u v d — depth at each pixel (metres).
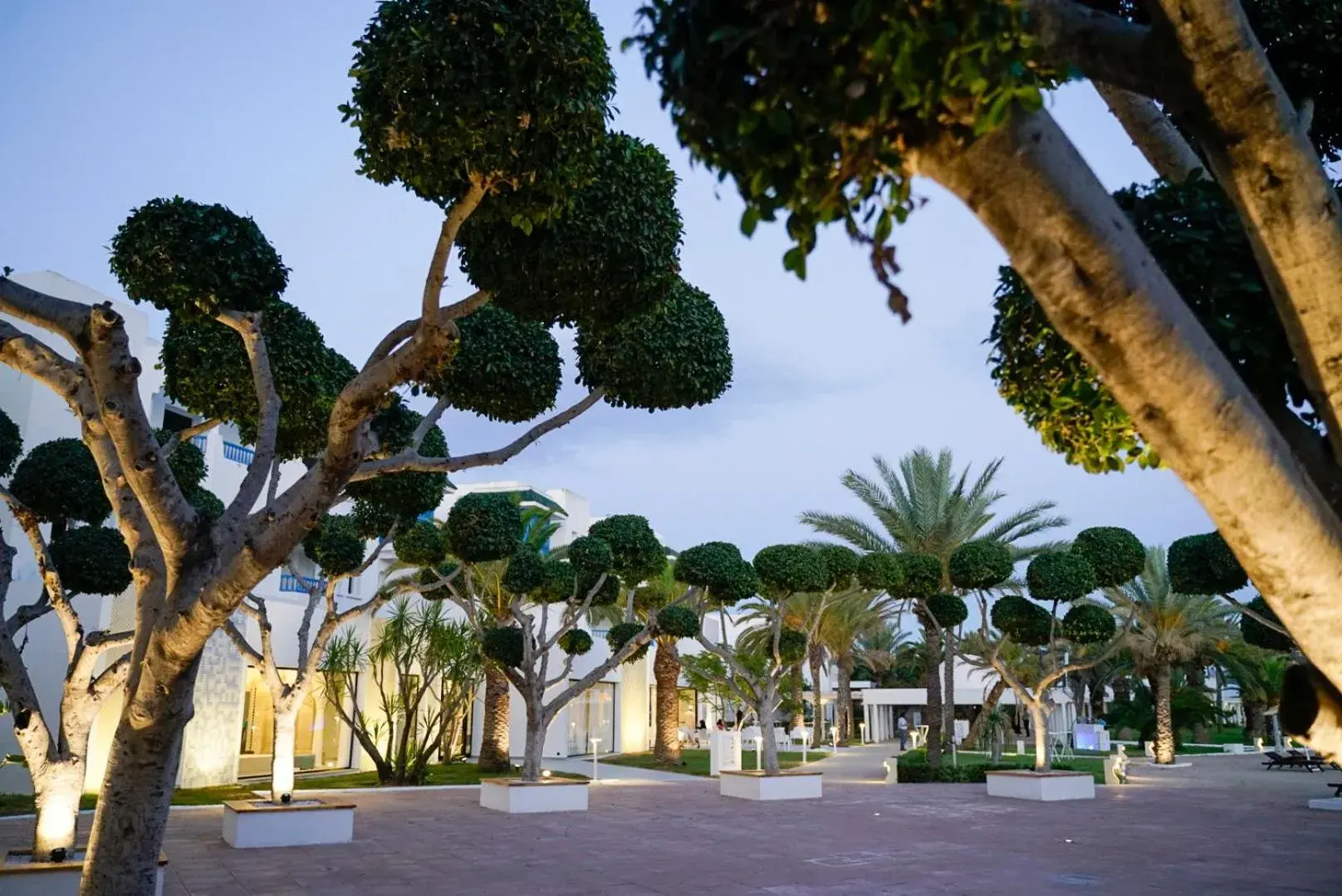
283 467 23.38
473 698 25.59
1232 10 2.38
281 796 13.62
